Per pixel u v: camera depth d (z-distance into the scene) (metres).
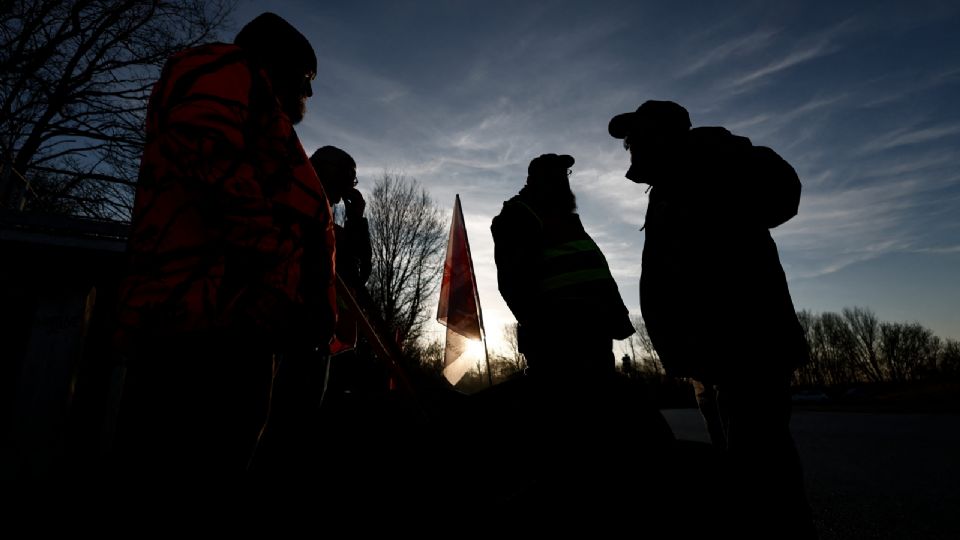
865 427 8.92
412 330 21.50
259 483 1.33
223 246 0.84
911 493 3.02
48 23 9.37
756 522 1.17
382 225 22.38
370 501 1.24
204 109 0.85
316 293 0.98
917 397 35.97
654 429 1.38
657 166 1.77
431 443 1.38
